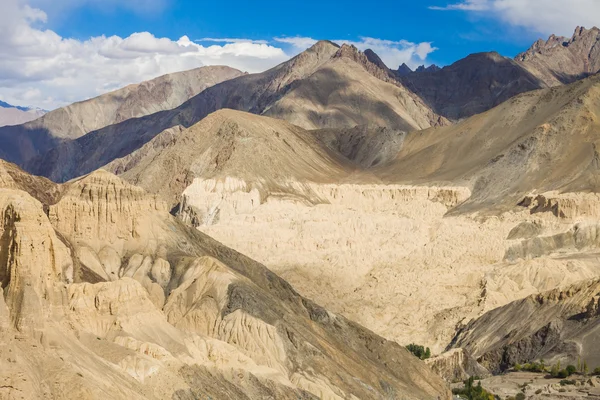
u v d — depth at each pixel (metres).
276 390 115.06
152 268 148.25
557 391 147.88
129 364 97.00
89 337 100.31
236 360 115.62
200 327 132.00
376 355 149.25
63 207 149.62
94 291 108.62
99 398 85.44
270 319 134.62
